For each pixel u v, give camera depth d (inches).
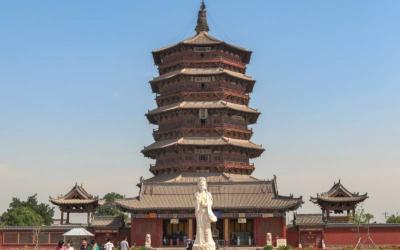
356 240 3472.0
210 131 3900.1
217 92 3959.2
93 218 3678.6
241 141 3976.4
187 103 3934.5
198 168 3831.2
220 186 3644.2
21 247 3489.2
